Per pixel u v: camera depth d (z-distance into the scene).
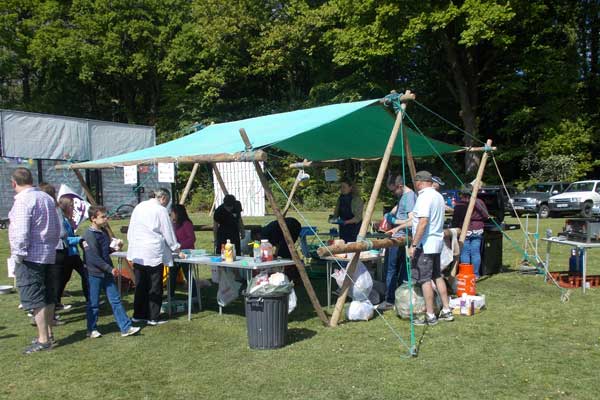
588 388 4.48
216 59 33.22
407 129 8.37
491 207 10.18
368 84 29.78
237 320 6.93
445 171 29.16
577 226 8.58
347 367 5.05
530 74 27.92
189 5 34.56
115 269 9.06
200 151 6.88
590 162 29.09
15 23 32.91
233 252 6.88
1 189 20.30
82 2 32.62
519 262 11.02
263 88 36.44
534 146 28.14
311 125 6.76
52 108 36.06
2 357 5.52
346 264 7.26
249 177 22.53
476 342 5.75
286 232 6.30
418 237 6.12
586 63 31.09
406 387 4.55
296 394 4.44
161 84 36.53
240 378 4.82
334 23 29.78
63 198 7.13
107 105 38.66
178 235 7.98
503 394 4.38
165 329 6.51
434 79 31.80
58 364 5.28
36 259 5.55
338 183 29.20
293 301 6.64
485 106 29.16
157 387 4.66
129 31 32.19
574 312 6.98
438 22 23.84
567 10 29.34
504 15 22.42
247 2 31.80
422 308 6.65
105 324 6.80
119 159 8.38
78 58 32.47
